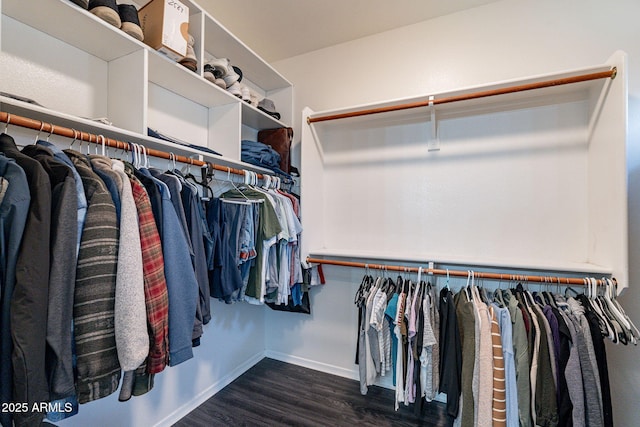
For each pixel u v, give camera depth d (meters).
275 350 2.50
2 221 0.68
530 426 1.24
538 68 1.74
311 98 2.39
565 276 1.66
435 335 1.49
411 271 1.73
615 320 1.24
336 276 2.26
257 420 1.75
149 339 0.93
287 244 1.87
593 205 1.54
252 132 2.34
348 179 2.22
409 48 2.07
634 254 1.52
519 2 1.79
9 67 1.06
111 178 0.93
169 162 1.61
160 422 1.65
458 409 1.37
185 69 1.41
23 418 0.65
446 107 1.84
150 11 1.32
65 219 0.77
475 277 1.60
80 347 0.79
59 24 1.10
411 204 2.03
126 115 1.29
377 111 1.83
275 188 2.05
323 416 1.79
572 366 1.20
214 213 1.52
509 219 1.78
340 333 2.26
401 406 1.89
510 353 1.30
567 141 1.65
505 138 1.79
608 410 1.20
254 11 1.90
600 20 1.62
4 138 0.87
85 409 1.31
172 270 1.02
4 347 0.66
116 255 0.87
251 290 1.67
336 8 1.89
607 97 1.41
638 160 1.53
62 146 1.21
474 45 1.89
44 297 0.70
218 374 2.05
